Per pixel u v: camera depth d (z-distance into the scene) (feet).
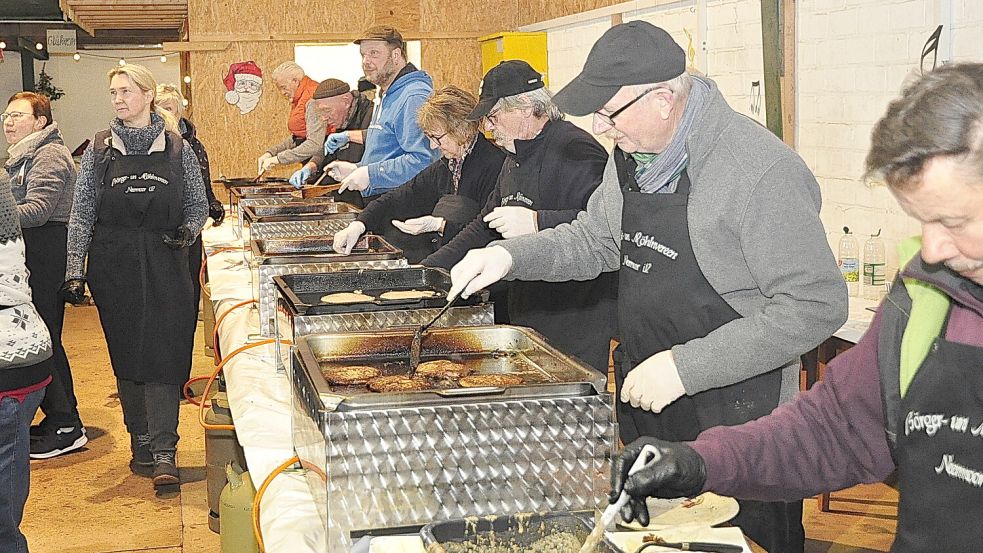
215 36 27.35
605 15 21.83
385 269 9.26
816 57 14.40
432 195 12.90
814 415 5.01
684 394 6.46
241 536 8.78
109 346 13.62
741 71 16.40
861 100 13.50
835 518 12.80
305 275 9.04
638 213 6.97
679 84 6.43
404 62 15.30
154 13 28.55
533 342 6.97
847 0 13.60
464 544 4.73
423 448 5.38
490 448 5.44
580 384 5.55
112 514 13.32
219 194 27.84
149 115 13.29
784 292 6.17
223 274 13.58
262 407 7.80
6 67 43.14
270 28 27.61
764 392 6.80
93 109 44.70
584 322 10.23
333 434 5.28
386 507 5.38
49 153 14.75
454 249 10.32
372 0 28.07
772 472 4.94
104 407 18.39
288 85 23.84
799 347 6.15
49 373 9.06
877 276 13.20
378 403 5.36
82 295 13.21
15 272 8.73
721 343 6.23
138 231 13.25
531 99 9.80
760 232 6.21
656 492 4.70
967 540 4.17
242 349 9.37
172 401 13.97
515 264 7.66
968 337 4.18
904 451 4.42
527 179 9.97
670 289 6.82
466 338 7.32
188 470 14.92
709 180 6.45
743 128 6.45
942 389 4.19
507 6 28.73
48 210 14.48
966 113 3.40
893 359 4.51
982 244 3.61
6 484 8.68
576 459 5.55
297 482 6.39
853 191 13.80
